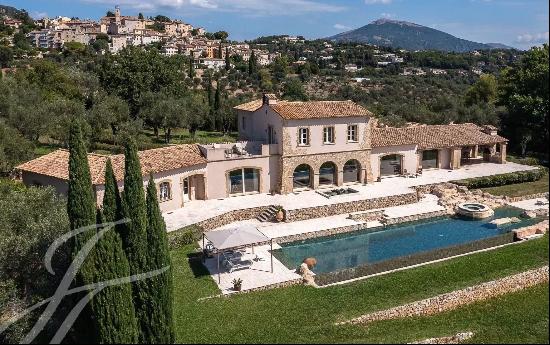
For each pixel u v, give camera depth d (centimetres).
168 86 9362
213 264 3112
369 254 3394
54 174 3619
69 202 2139
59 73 8944
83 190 2136
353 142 4719
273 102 4678
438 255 3097
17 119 5472
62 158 3844
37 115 5616
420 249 3456
